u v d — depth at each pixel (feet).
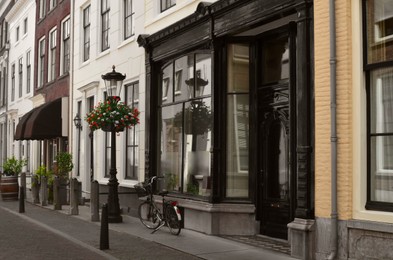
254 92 32.60
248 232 31.91
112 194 39.50
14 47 97.09
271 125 31.30
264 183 31.55
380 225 21.45
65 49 66.49
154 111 41.81
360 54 23.21
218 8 32.17
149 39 41.39
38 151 77.00
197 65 36.29
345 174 23.15
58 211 48.39
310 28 25.46
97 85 53.36
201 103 35.50
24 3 88.84
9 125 99.55
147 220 37.32
